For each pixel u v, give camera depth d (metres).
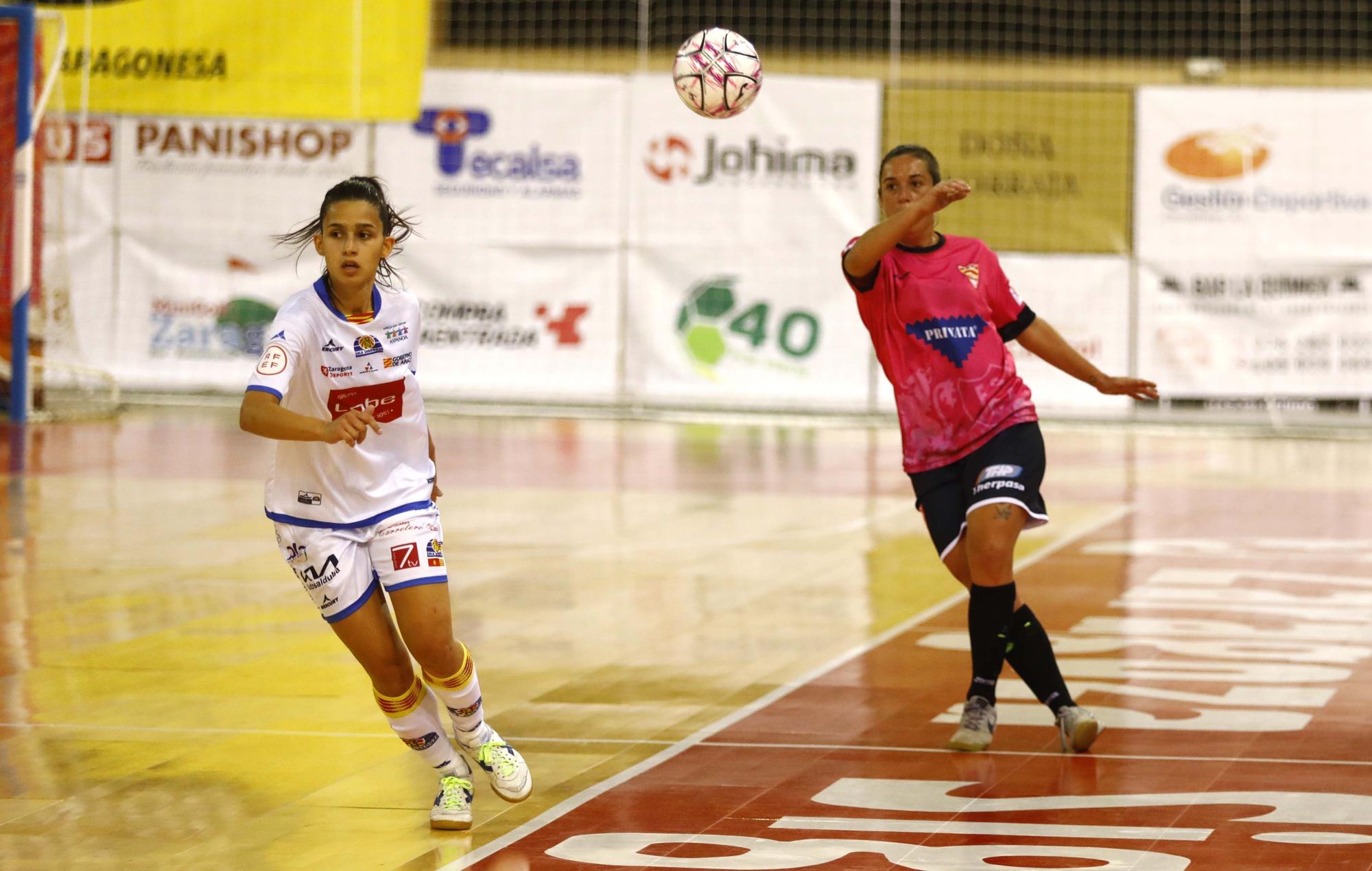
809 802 18.75
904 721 22.66
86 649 27.08
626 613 30.38
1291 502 45.44
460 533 39.50
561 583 33.28
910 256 21.38
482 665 26.06
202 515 41.09
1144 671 25.73
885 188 21.55
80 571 33.94
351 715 23.02
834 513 42.94
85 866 16.67
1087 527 40.91
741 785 19.45
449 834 17.64
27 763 20.55
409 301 17.77
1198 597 31.84
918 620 29.80
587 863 16.58
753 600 31.66
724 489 47.34
